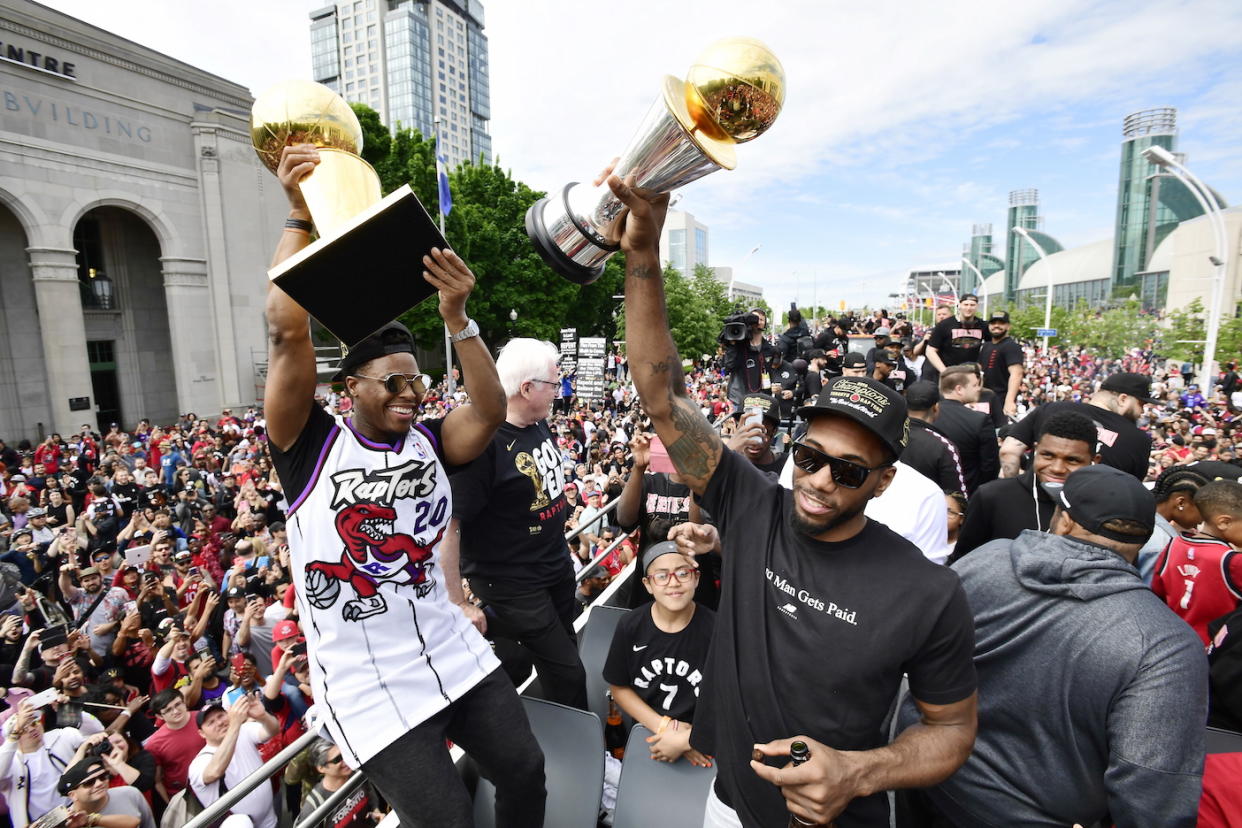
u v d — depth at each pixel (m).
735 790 1.60
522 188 37.03
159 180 24.44
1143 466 3.69
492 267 34.31
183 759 4.40
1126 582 1.65
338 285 1.37
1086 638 1.63
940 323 7.37
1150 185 70.12
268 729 4.34
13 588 6.69
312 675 1.67
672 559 2.61
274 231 27.97
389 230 1.31
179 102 25.06
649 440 3.80
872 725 1.47
